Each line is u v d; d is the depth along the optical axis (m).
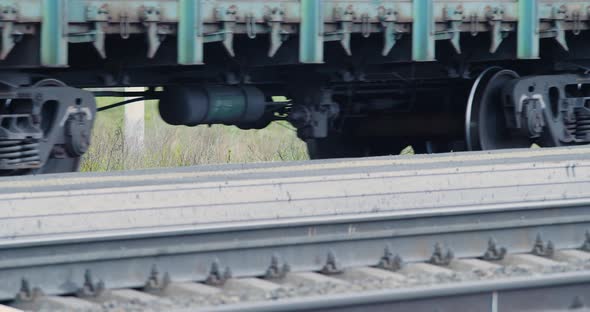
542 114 37.81
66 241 21.73
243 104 34.75
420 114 41.44
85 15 28.50
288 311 19.78
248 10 31.11
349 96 39.12
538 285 21.94
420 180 26.27
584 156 30.64
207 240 23.16
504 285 21.58
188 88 33.72
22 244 21.33
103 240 22.09
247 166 28.08
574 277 22.33
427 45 34.44
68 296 21.59
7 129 28.64
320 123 36.66
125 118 51.75
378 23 33.66
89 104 30.22
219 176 25.05
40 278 21.09
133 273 22.00
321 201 25.00
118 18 29.02
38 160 28.89
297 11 32.09
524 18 36.53
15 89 28.73
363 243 24.12
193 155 47.19
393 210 25.78
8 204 21.73
